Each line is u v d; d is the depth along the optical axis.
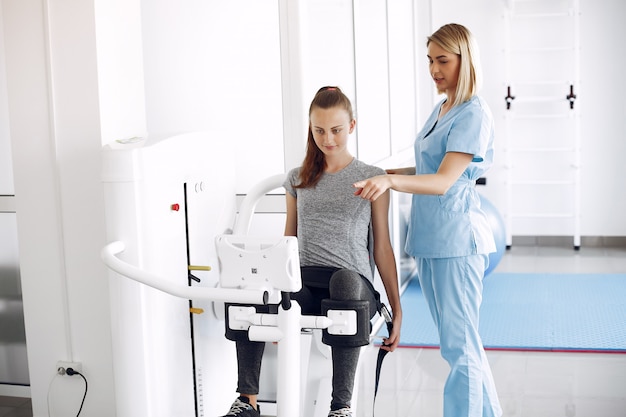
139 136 2.91
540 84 7.05
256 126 3.57
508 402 3.56
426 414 3.44
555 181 7.09
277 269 2.38
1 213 3.69
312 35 3.62
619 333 4.54
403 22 5.68
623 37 6.89
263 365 3.53
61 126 3.17
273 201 3.50
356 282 2.54
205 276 3.02
